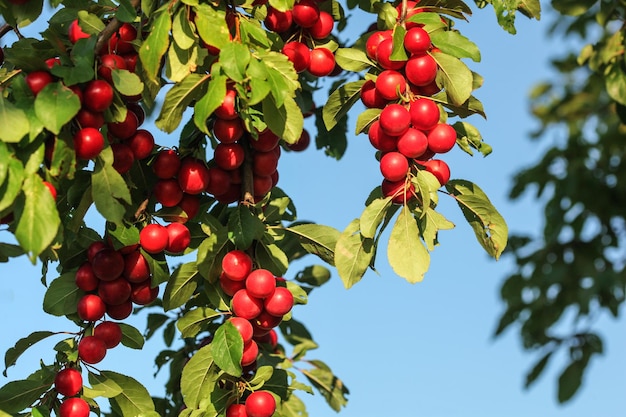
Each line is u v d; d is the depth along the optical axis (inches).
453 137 104.5
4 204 88.1
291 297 109.6
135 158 108.9
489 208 110.3
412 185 103.9
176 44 103.4
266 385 116.7
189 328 114.1
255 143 115.4
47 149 94.0
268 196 122.3
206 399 110.3
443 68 106.2
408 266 102.4
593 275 261.1
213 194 116.7
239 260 108.4
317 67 119.8
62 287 111.0
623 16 178.2
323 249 120.8
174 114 104.7
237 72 97.5
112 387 111.6
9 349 112.7
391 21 115.6
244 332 106.4
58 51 101.3
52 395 109.3
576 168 265.0
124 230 107.2
